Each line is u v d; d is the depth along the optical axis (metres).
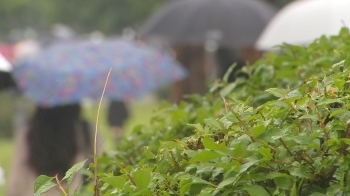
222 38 20.06
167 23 21.17
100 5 55.03
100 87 14.88
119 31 55.41
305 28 12.12
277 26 12.75
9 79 13.18
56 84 14.28
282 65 5.43
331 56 5.13
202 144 3.63
